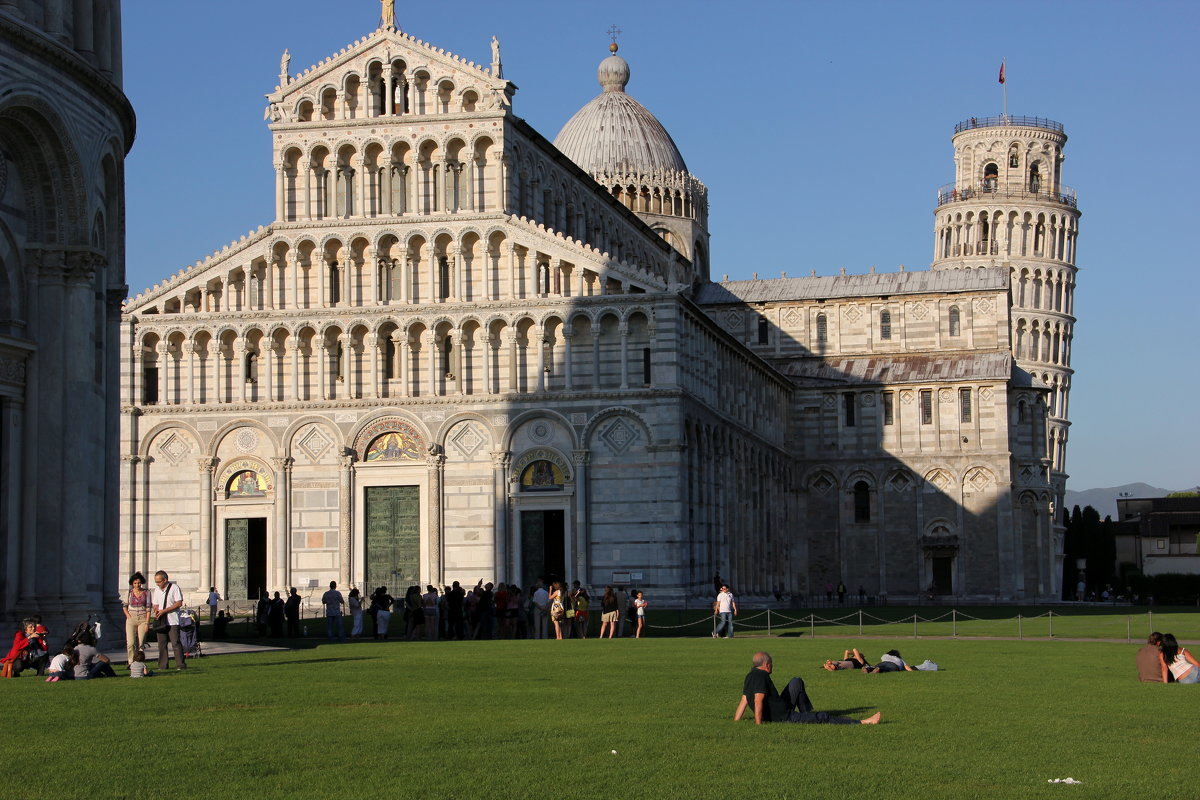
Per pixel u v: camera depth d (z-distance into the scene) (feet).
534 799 77.51
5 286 176.55
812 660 174.60
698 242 527.40
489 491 337.52
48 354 179.11
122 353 347.97
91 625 177.68
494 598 257.14
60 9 181.47
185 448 347.97
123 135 201.87
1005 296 498.69
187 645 174.60
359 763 87.97
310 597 341.21
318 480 343.46
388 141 344.90
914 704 121.90
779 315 510.99
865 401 493.36
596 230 416.26
